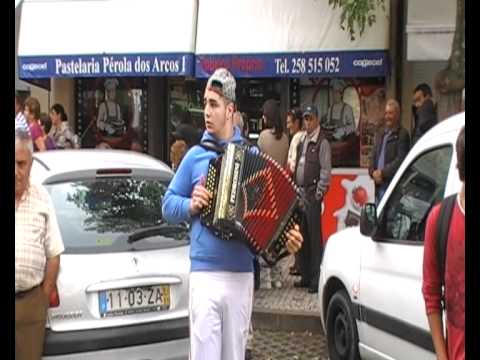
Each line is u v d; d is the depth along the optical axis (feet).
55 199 17.16
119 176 18.29
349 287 19.65
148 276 16.46
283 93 37.73
